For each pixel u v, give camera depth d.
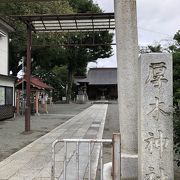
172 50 7.26
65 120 21.33
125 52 7.25
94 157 9.41
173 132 5.89
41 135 14.23
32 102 25.81
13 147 11.26
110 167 7.06
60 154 9.88
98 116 24.91
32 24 14.89
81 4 38.84
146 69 5.71
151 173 5.66
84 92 58.97
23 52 31.84
